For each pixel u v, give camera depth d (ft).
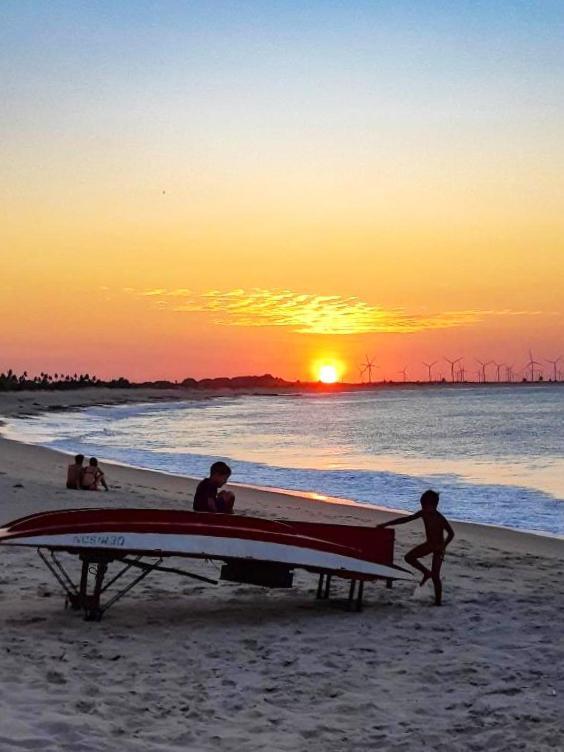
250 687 22.93
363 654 26.11
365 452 148.15
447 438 187.32
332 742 19.17
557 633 28.30
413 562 33.01
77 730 18.81
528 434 199.31
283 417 328.08
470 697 22.21
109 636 27.48
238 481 98.48
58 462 112.98
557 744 18.97
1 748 17.42
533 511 74.33
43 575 36.70
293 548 30.73
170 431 224.53
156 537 29.48
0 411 382.22
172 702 21.49
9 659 24.21
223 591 34.94
